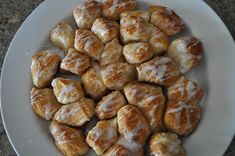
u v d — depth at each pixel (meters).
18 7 0.42
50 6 0.38
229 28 0.36
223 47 0.33
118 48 0.35
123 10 0.36
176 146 0.30
